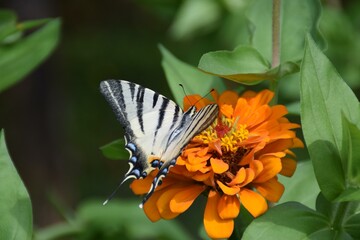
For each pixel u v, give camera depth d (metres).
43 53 0.75
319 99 0.60
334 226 0.61
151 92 0.61
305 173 0.67
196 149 0.61
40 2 1.12
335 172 0.60
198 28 0.99
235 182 0.59
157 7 1.02
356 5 1.05
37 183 1.19
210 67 0.62
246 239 0.59
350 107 0.61
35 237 0.79
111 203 0.81
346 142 0.60
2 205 0.62
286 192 0.67
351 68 0.95
